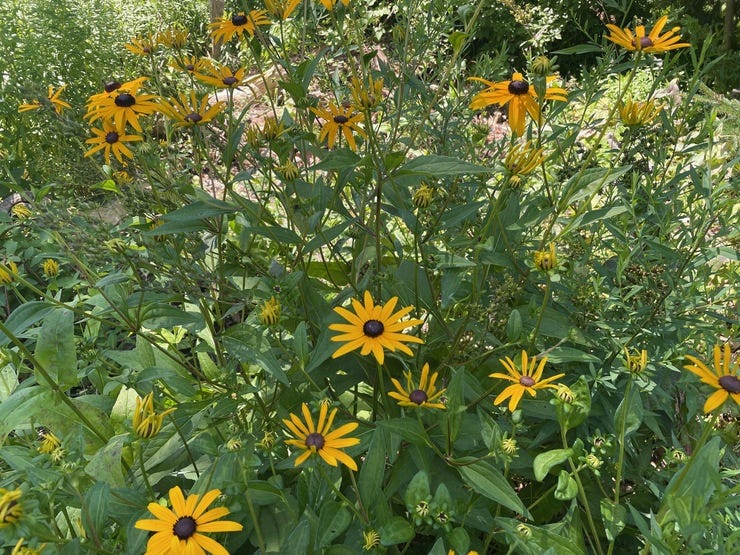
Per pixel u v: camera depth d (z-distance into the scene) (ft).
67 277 8.94
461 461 5.43
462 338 7.28
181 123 6.73
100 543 4.82
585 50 7.46
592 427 7.11
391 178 6.08
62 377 5.78
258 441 5.97
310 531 5.57
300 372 6.97
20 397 5.64
